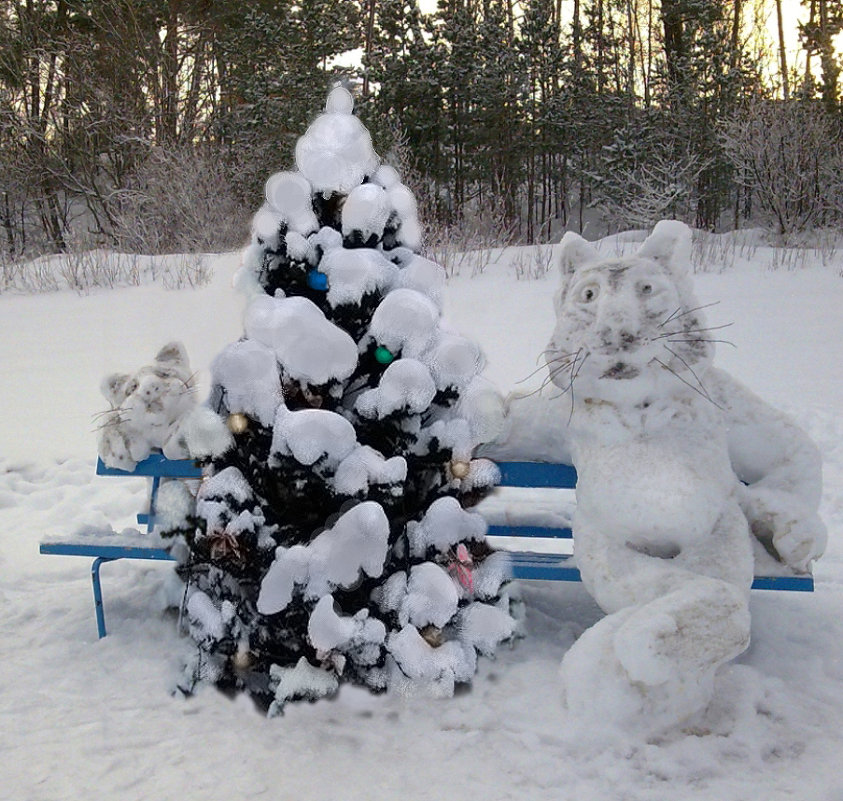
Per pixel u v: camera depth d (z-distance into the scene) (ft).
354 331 10.02
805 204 71.87
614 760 9.00
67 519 18.17
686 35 98.12
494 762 9.12
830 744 9.27
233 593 10.68
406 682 10.32
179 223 64.85
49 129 87.45
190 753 9.43
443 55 99.40
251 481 10.02
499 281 51.80
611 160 88.84
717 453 10.43
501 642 11.51
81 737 9.77
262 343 9.53
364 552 9.45
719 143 83.41
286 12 99.76
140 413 12.30
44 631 12.59
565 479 11.54
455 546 10.18
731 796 8.46
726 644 9.00
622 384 10.28
